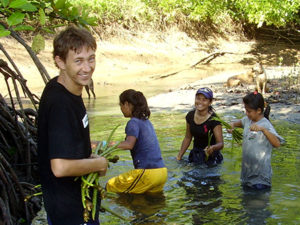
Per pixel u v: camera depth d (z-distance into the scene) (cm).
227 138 741
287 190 497
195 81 1523
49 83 293
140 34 2116
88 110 1029
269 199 472
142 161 507
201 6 2127
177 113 983
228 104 1056
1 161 438
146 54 2000
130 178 505
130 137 506
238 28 2478
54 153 276
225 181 537
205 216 432
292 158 612
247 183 518
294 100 1059
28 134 564
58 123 278
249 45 2402
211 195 491
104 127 828
